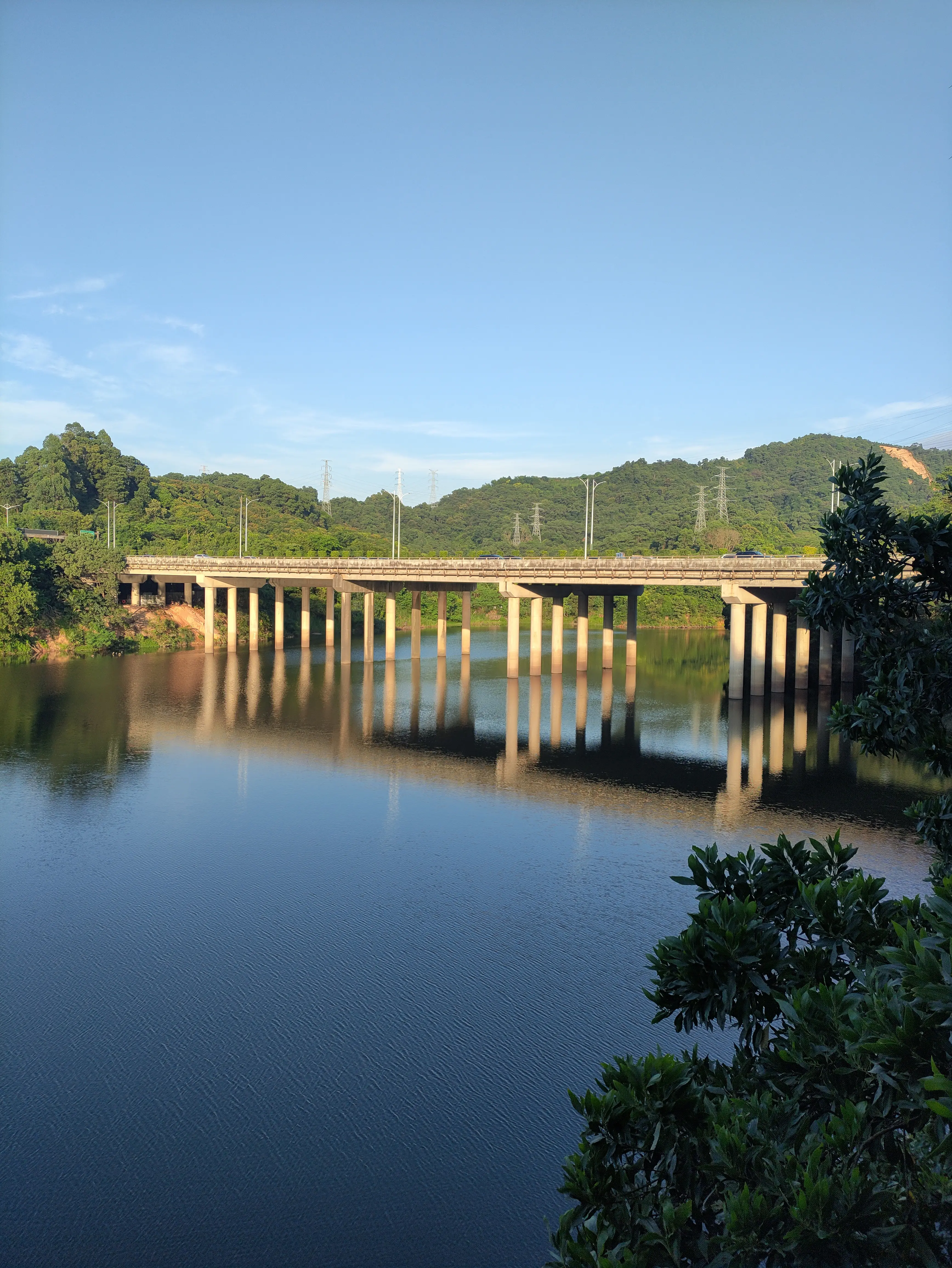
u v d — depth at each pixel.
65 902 28.75
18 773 45.25
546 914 28.17
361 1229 15.17
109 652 99.69
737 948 10.26
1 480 180.12
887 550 13.20
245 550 152.75
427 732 58.41
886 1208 7.44
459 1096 18.62
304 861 32.88
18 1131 17.64
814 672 86.75
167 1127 17.77
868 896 10.96
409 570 89.12
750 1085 9.72
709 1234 9.07
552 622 86.38
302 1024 21.48
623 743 55.28
